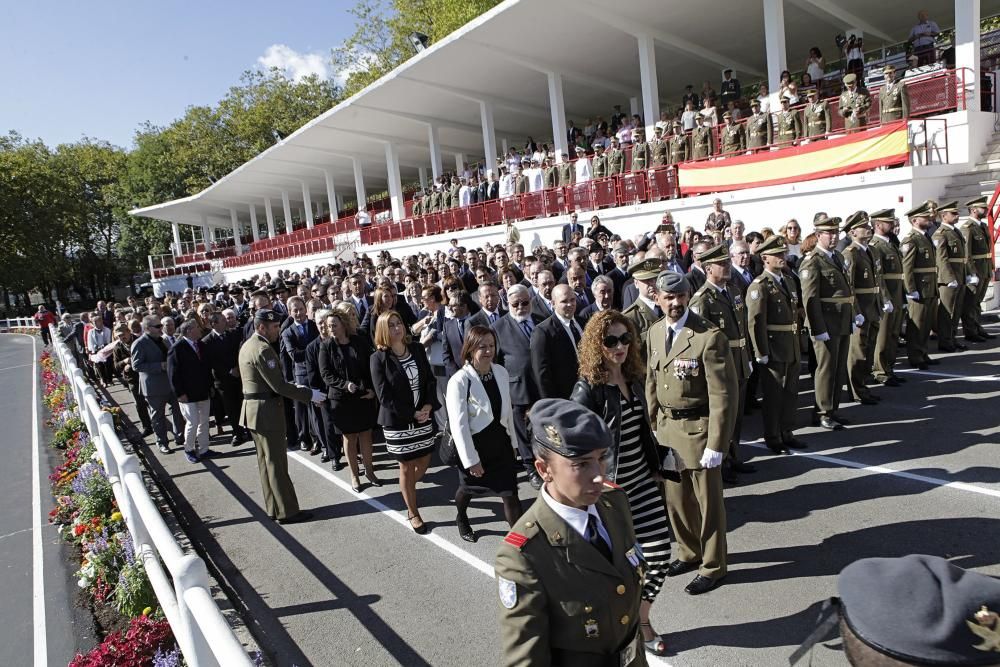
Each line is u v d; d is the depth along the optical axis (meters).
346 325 6.64
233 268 45.72
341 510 6.31
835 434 6.62
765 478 5.80
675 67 23.55
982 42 17.72
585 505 1.98
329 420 7.50
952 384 7.66
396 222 26.56
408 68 21.42
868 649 1.15
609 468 3.44
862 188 11.93
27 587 5.44
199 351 8.82
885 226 8.23
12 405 14.93
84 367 17.02
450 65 21.50
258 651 4.06
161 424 9.30
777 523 4.94
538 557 1.89
